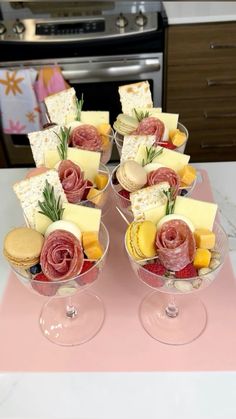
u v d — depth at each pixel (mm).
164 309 420
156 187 391
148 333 399
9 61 898
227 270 446
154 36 869
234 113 999
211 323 405
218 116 1005
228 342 388
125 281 448
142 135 460
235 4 892
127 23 875
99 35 867
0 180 575
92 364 376
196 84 955
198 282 357
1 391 359
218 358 375
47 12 916
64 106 505
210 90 963
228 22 862
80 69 905
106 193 470
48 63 898
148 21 872
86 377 366
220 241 391
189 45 894
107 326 408
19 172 588
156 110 521
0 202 541
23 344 397
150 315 415
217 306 418
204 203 387
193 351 382
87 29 876
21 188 386
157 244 354
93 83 931
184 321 407
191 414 336
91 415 339
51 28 884
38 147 458
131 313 418
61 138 460
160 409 340
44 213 382
